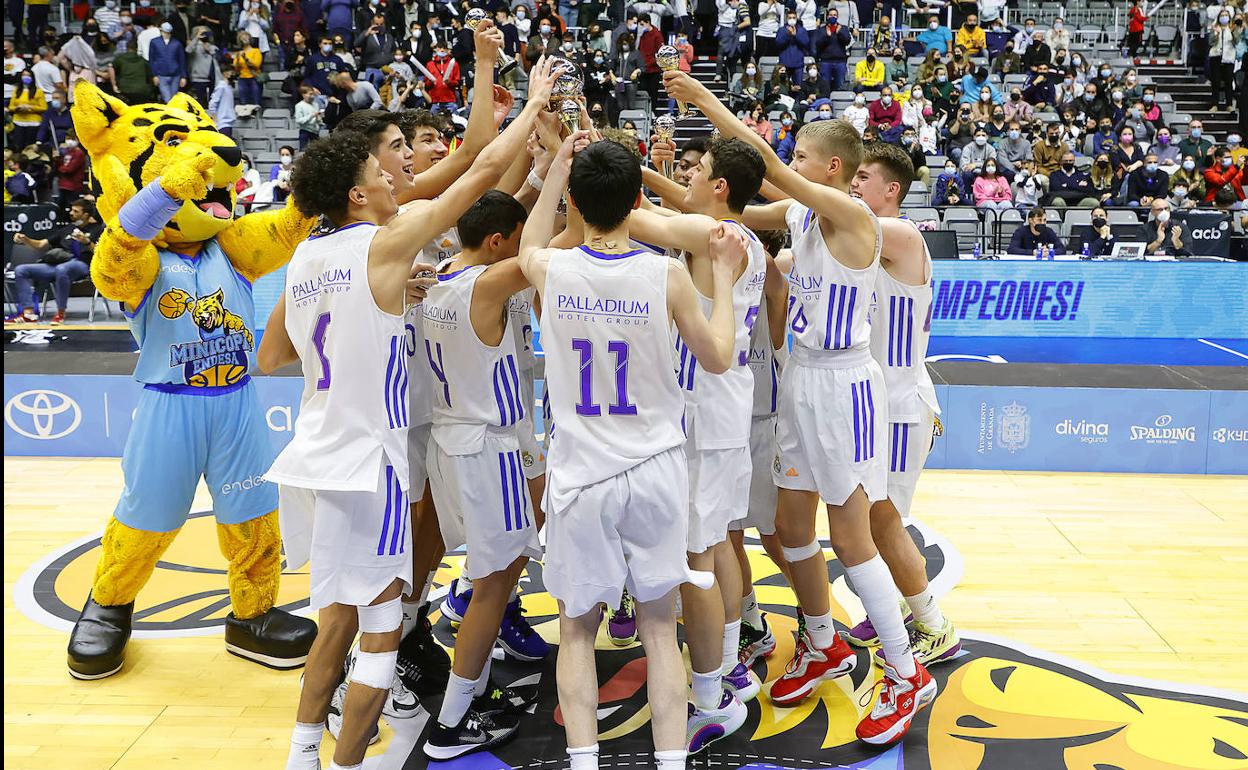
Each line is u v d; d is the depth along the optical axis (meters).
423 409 3.09
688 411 2.90
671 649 2.66
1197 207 12.52
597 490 2.55
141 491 3.54
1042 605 4.16
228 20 15.09
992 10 16.50
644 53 13.92
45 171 12.33
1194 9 16.66
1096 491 5.65
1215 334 10.81
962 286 10.87
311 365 2.67
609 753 3.08
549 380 2.62
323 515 2.60
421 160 3.45
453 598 3.98
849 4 15.89
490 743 3.10
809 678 3.36
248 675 3.67
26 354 6.76
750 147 2.84
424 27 14.31
